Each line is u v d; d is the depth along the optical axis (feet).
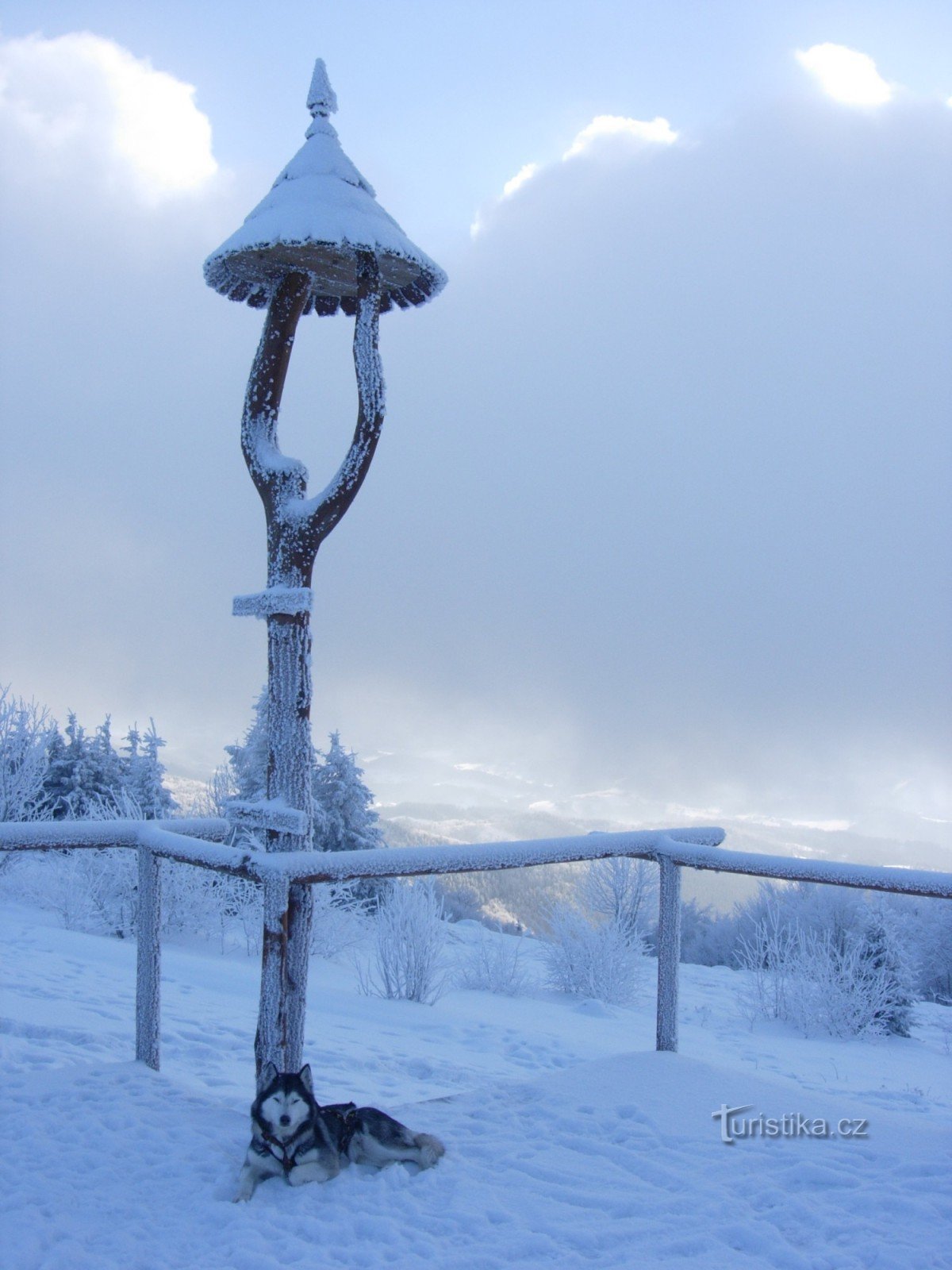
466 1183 13.42
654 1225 12.16
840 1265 11.01
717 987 76.89
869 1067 50.60
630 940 70.13
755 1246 11.61
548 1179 13.67
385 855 15.70
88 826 17.97
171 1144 14.37
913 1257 10.98
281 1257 11.33
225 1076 24.17
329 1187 13.08
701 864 17.93
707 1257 11.39
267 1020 14.99
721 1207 12.56
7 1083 16.43
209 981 43.83
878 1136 15.14
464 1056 35.50
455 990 60.18
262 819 15.98
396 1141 13.89
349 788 83.82
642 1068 17.72
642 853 18.69
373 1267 11.05
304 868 15.15
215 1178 13.37
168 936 62.23
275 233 16.80
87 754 88.07
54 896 62.08
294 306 18.19
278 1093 13.03
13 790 67.46
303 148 18.65
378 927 53.98
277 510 16.99
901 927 72.13
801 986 62.85
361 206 17.62
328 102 19.07
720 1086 17.03
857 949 65.72
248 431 17.80
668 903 18.71
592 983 63.41
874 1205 12.51
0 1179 13.17
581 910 69.82
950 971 92.68
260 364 17.99
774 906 86.38
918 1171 13.56
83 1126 14.78
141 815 73.00
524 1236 11.84
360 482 16.49
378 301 17.26
